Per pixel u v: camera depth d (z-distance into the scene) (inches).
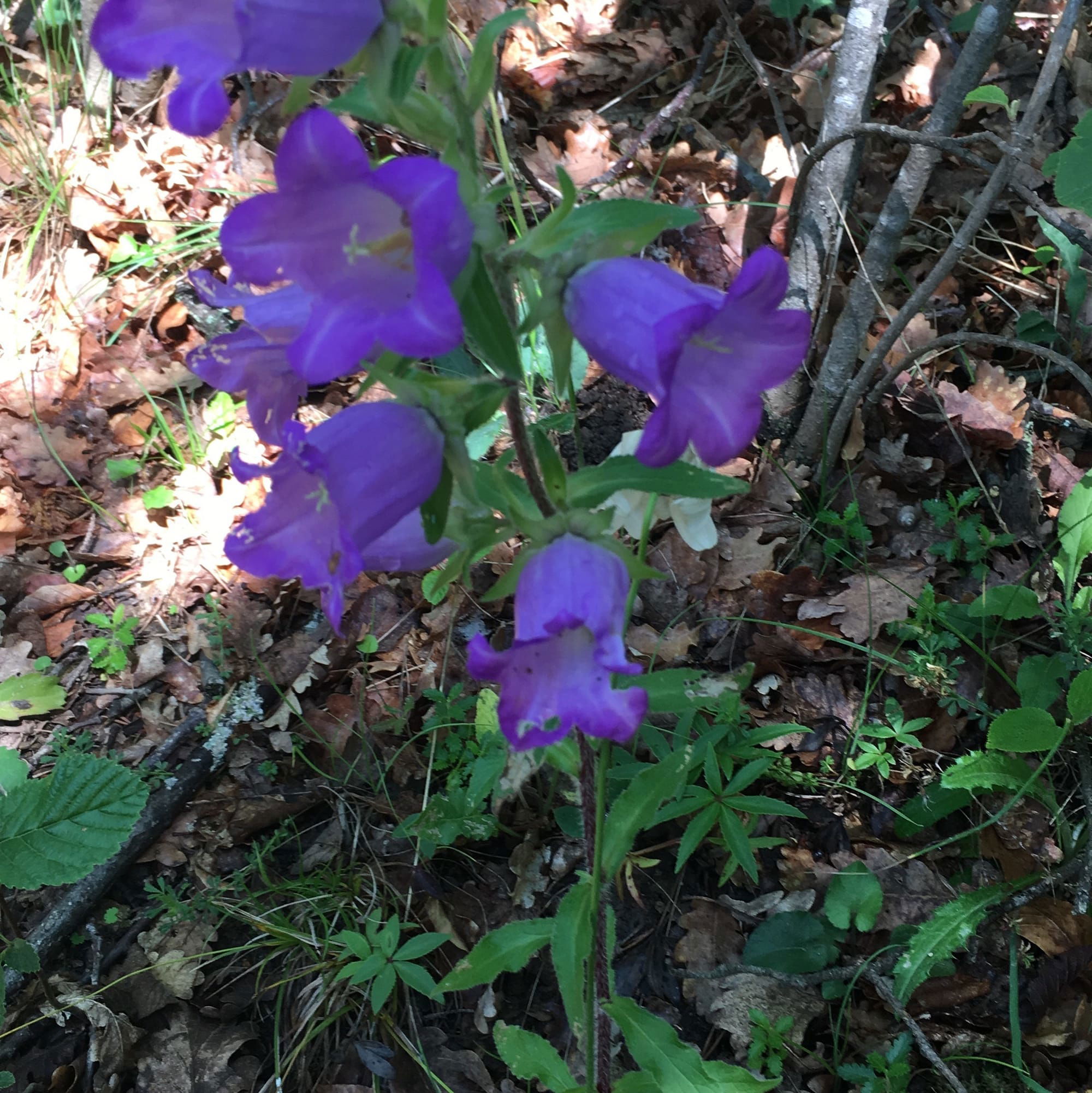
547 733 9.7
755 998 16.5
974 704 19.0
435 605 20.8
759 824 18.2
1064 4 29.7
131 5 8.5
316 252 9.0
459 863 18.0
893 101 28.7
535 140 28.5
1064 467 22.2
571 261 9.8
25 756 19.1
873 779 18.7
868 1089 15.3
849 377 21.5
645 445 8.9
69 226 26.1
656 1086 13.9
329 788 18.8
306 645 20.5
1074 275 23.0
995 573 21.0
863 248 25.7
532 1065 14.2
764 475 22.5
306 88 9.4
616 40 30.3
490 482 11.2
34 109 28.6
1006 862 17.5
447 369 14.4
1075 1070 15.8
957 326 24.6
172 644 20.6
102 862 14.3
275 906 17.5
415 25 9.1
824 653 19.8
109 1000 16.4
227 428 23.4
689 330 8.7
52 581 21.4
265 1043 16.4
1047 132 27.6
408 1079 16.0
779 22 30.6
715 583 21.0
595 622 9.9
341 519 9.4
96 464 23.1
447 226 8.1
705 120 28.8
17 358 24.6
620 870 17.7
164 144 27.5
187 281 25.2
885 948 16.3
